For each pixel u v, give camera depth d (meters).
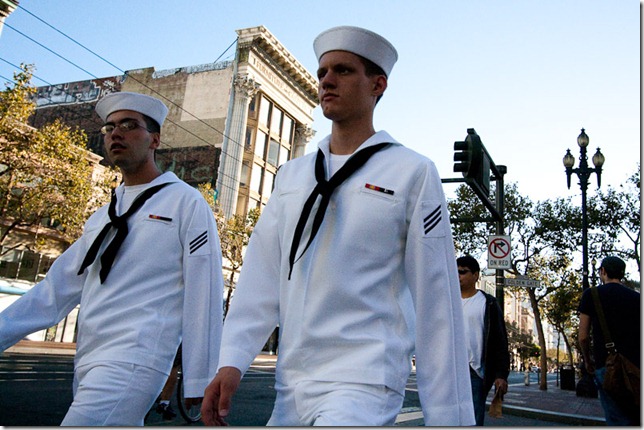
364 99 2.02
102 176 26.77
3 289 24.81
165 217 2.67
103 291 2.54
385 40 2.05
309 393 1.67
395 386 1.68
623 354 4.56
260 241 2.05
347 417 1.51
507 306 87.75
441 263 1.82
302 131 47.72
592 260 25.14
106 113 2.90
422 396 1.74
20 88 20.56
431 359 1.75
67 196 22.64
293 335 1.79
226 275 36.62
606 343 4.66
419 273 1.81
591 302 4.88
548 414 11.77
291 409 1.73
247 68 41.16
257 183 42.22
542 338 25.58
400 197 1.84
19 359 14.65
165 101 42.56
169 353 2.51
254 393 11.02
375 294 1.78
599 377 4.69
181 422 6.80
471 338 5.14
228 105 40.59
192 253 2.64
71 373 11.93
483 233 25.94
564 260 26.33
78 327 2.57
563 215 25.64
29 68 20.64
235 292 2.00
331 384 1.65
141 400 2.34
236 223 35.78
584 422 11.29
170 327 2.54
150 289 2.56
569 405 15.19
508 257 10.27
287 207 1.98
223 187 39.44
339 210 1.86
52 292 2.71
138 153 2.84
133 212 2.69
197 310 2.58
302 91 47.81
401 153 1.94
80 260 2.79
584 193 16.27
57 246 28.55
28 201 22.00
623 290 4.79
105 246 2.66
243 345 1.84
